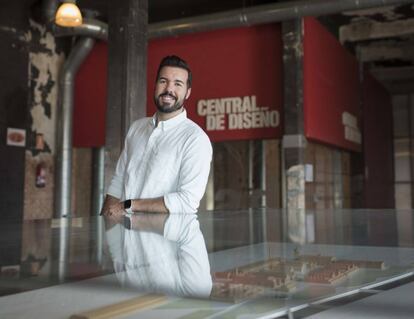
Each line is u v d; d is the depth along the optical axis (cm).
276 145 584
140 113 498
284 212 264
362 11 710
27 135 654
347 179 782
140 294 62
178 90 203
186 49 638
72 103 696
